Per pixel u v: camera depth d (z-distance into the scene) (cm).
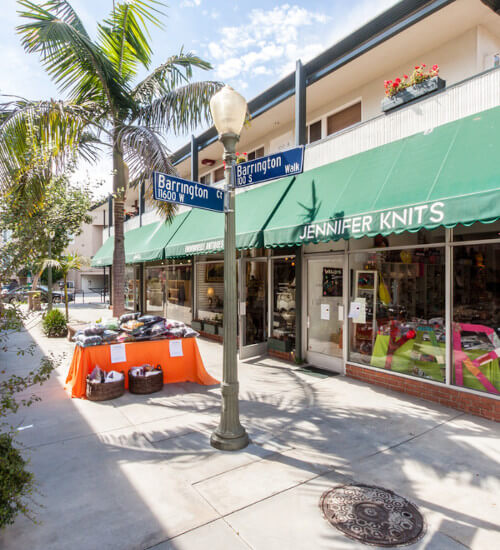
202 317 1165
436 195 445
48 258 1256
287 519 290
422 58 783
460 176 437
